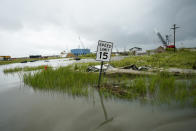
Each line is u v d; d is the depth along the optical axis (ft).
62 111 9.77
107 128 7.18
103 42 16.35
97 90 14.87
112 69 29.01
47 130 7.38
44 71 25.86
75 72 25.22
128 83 17.16
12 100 12.97
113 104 10.64
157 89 13.85
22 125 8.07
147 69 28.04
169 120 7.70
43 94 14.46
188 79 17.16
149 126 7.18
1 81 25.52
